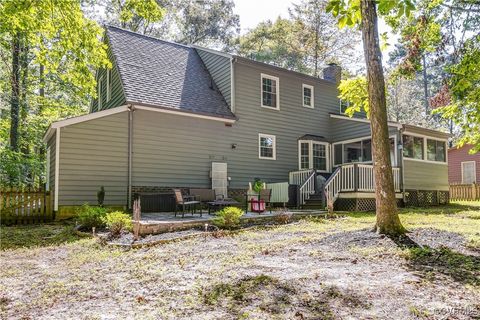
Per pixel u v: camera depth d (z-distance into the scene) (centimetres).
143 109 1258
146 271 465
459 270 426
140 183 1238
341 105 1905
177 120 1341
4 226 1009
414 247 540
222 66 1570
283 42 3288
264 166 1569
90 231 836
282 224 895
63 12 746
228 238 707
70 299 368
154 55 1528
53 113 1923
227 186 1443
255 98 1573
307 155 1706
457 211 1270
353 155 1695
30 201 1085
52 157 1229
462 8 996
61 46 829
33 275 474
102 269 490
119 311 328
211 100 1491
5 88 1686
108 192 1175
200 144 1390
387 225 635
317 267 455
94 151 1160
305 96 1772
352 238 620
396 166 1501
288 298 345
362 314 304
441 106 1100
